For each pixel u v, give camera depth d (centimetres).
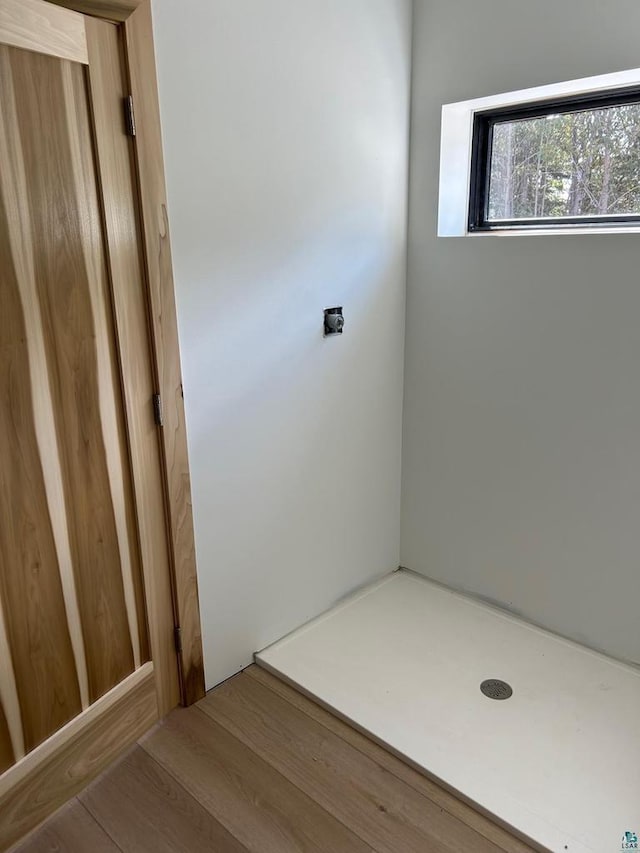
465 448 254
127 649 184
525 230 236
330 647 234
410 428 272
